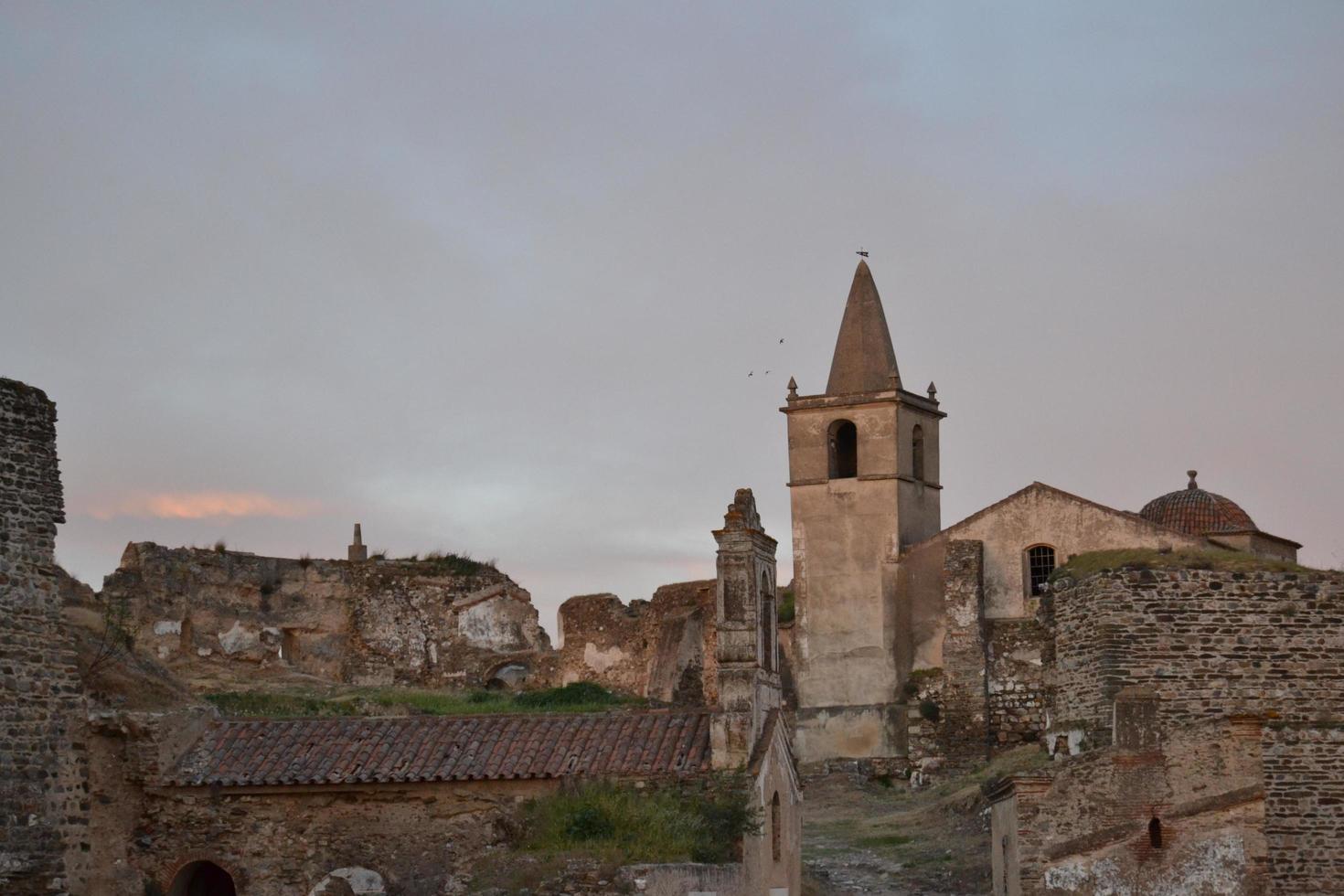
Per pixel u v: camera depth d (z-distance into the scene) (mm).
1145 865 35062
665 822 32750
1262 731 35531
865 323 63438
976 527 59062
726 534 34750
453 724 35719
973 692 57281
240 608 54531
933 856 44688
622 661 58469
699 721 35031
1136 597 45281
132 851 34500
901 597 60500
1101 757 35531
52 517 34188
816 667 61031
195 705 36469
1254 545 58156
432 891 33562
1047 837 35406
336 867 34094
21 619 33312
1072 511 57906
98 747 34594
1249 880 34750
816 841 47812
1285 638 44875
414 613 58000
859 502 61438
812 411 62438
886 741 59156
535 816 33625
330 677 56094
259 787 34375
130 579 51906
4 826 32344
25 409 33844
